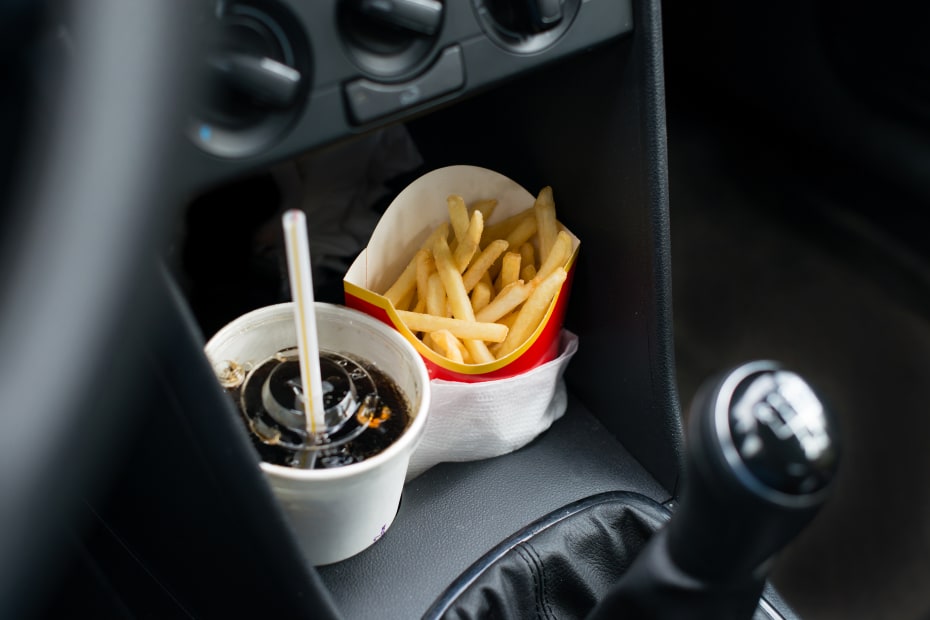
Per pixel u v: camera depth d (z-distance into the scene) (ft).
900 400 3.47
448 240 2.51
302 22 1.83
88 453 1.32
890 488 3.20
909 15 3.60
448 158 2.86
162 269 1.65
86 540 2.04
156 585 2.19
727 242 4.06
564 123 2.35
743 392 1.59
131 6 1.33
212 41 1.78
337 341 2.30
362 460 2.12
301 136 1.90
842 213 4.17
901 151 3.89
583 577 2.34
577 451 2.53
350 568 2.30
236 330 2.21
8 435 1.19
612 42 2.11
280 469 2.02
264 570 1.96
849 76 3.93
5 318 1.24
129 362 1.38
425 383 2.14
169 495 1.95
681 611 1.73
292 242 1.78
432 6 1.91
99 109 1.31
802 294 3.86
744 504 1.55
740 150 4.48
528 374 2.32
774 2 3.96
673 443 2.39
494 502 2.41
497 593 2.25
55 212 1.28
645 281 2.29
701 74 4.54
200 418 1.78
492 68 2.03
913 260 3.97
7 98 1.33
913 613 2.94
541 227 2.39
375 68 1.92
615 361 2.47
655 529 2.36
